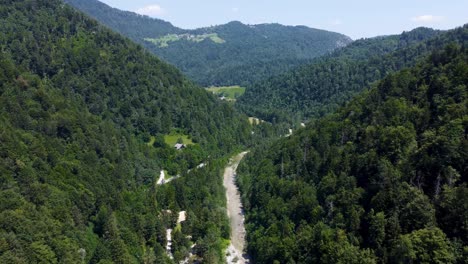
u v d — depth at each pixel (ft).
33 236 344.28
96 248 388.37
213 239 468.75
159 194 568.41
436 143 367.25
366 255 330.95
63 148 527.81
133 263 395.14
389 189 364.17
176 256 436.76
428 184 361.10
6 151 423.23
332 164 471.21
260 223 503.61
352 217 369.30
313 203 439.22
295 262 394.93
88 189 476.95
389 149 416.26
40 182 431.84
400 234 325.21
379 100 542.16
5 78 565.53
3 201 361.30
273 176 564.71
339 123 552.41
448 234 316.81
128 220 459.73
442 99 438.40
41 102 577.02
